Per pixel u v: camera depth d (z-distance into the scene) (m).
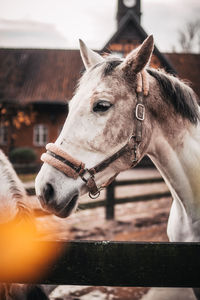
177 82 1.90
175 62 20.78
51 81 19.58
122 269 1.21
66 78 19.77
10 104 16.77
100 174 1.67
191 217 1.92
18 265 1.21
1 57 20.58
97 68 1.75
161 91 1.82
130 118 1.69
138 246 1.21
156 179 6.69
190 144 1.88
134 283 1.21
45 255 1.21
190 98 1.91
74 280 1.21
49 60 20.86
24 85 19.22
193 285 1.21
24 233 1.38
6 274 1.22
